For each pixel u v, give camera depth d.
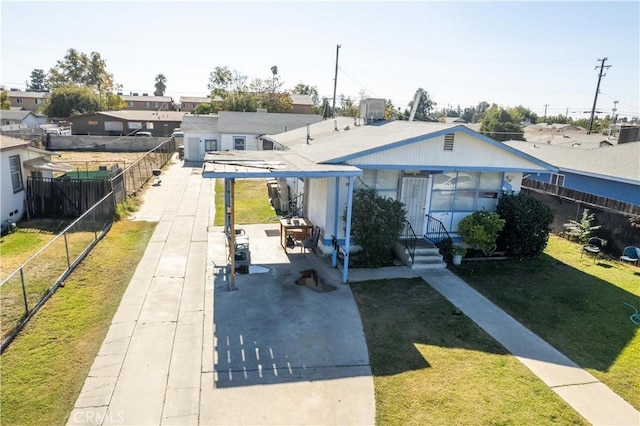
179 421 6.09
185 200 19.89
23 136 37.31
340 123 22.97
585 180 21.23
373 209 11.95
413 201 13.51
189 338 8.21
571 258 14.20
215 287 10.51
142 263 11.88
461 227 13.47
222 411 6.32
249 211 18.53
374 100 19.86
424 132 12.86
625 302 10.72
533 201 13.59
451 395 6.84
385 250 12.39
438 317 9.48
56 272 10.68
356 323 9.05
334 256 12.11
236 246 12.16
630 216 14.02
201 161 34.19
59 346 7.69
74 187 16.31
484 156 13.23
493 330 9.02
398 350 8.09
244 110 53.75
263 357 7.70
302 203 16.42
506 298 10.69
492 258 13.70
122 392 6.61
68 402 6.33
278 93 59.62
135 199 19.47
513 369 7.63
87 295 9.74
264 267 11.92
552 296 10.94
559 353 8.25
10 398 6.31
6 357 7.27
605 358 8.16
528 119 91.88
